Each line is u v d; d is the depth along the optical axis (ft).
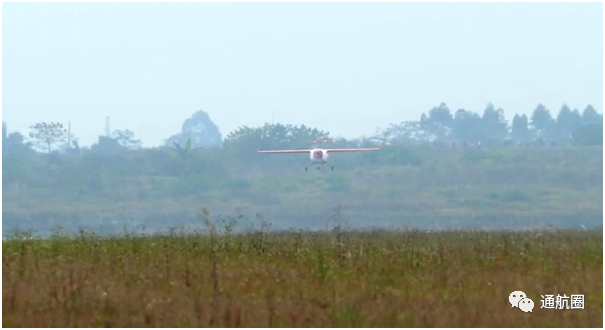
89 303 138.00
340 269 169.07
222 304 135.44
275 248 208.64
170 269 170.71
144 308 134.92
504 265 180.65
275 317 128.57
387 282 156.66
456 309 132.87
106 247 208.95
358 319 127.24
